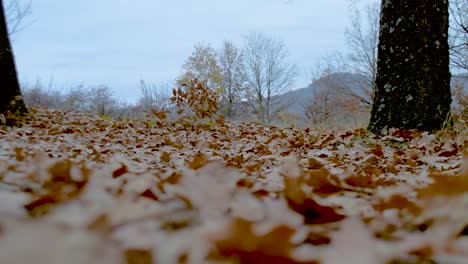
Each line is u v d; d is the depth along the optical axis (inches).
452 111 98.3
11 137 90.8
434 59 88.1
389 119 91.0
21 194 19.6
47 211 16.9
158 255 12.4
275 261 12.8
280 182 33.5
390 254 13.9
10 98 127.5
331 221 19.7
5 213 15.6
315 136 112.5
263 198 22.6
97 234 12.7
